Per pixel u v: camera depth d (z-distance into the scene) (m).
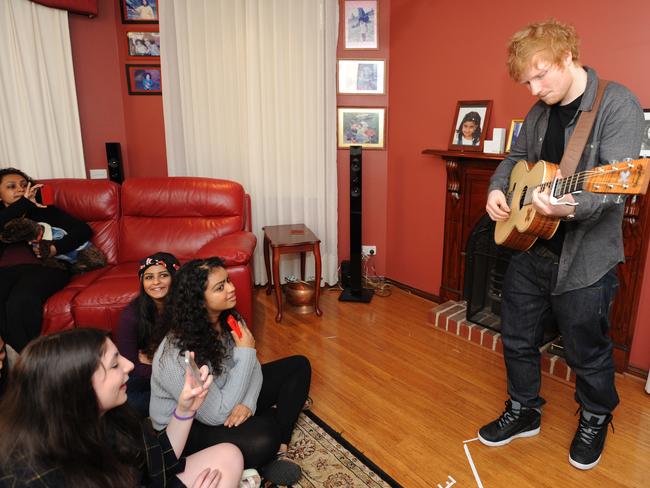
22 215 2.57
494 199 1.76
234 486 1.35
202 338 1.53
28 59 3.15
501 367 2.46
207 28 3.27
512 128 2.61
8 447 0.89
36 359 0.91
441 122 3.07
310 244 3.00
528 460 1.78
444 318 2.87
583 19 2.25
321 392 2.24
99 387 0.95
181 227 2.95
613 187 1.22
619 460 1.76
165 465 1.21
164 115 3.40
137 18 3.45
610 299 1.59
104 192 2.96
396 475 1.71
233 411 1.61
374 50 3.38
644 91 2.08
